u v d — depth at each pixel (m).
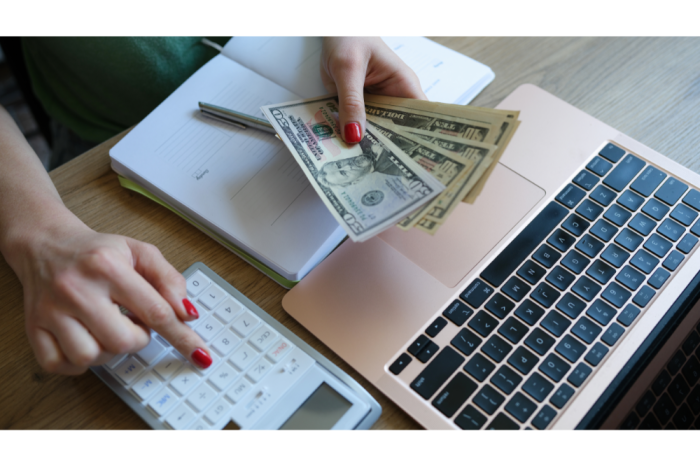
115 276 0.46
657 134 0.66
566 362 0.48
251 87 0.70
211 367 0.47
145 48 0.81
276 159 0.62
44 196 0.54
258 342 0.49
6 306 0.53
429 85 0.70
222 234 0.57
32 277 0.48
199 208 0.58
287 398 0.46
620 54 0.74
